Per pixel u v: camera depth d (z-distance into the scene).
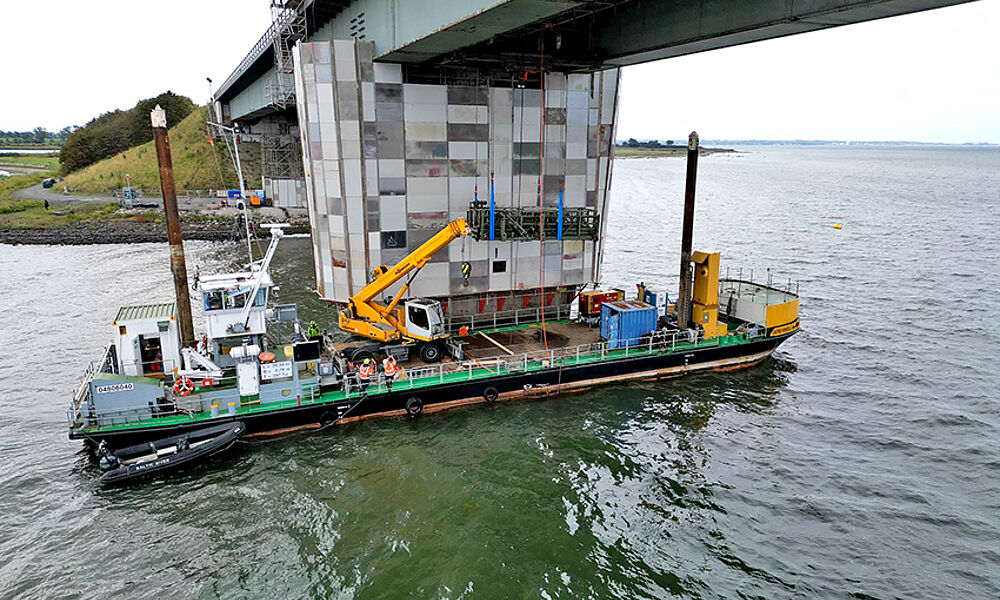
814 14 20.80
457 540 20.03
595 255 39.00
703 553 19.89
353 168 31.86
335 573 18.52
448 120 33.25
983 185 175.25
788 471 24.98
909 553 20.23
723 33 24.45
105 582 18.28
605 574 18.69
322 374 27.22
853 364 36.66
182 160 114.56
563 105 35.78
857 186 173.50
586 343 34.16
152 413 24.80
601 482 23.72
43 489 23.17
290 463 24.61
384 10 29.53
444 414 28.81
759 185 179.25
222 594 17.73
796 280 57.50
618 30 30.48
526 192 35.97
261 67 64.25
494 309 37.56
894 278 58.12
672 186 177.00
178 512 21.58
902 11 20.05
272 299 50.34
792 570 19.25
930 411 30.64
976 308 48.16
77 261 66.25
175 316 27.23
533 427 27.86
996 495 23.61
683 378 33.66
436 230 34.34
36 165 180.75
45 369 35.66
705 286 33.47
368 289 30.89
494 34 25.08
